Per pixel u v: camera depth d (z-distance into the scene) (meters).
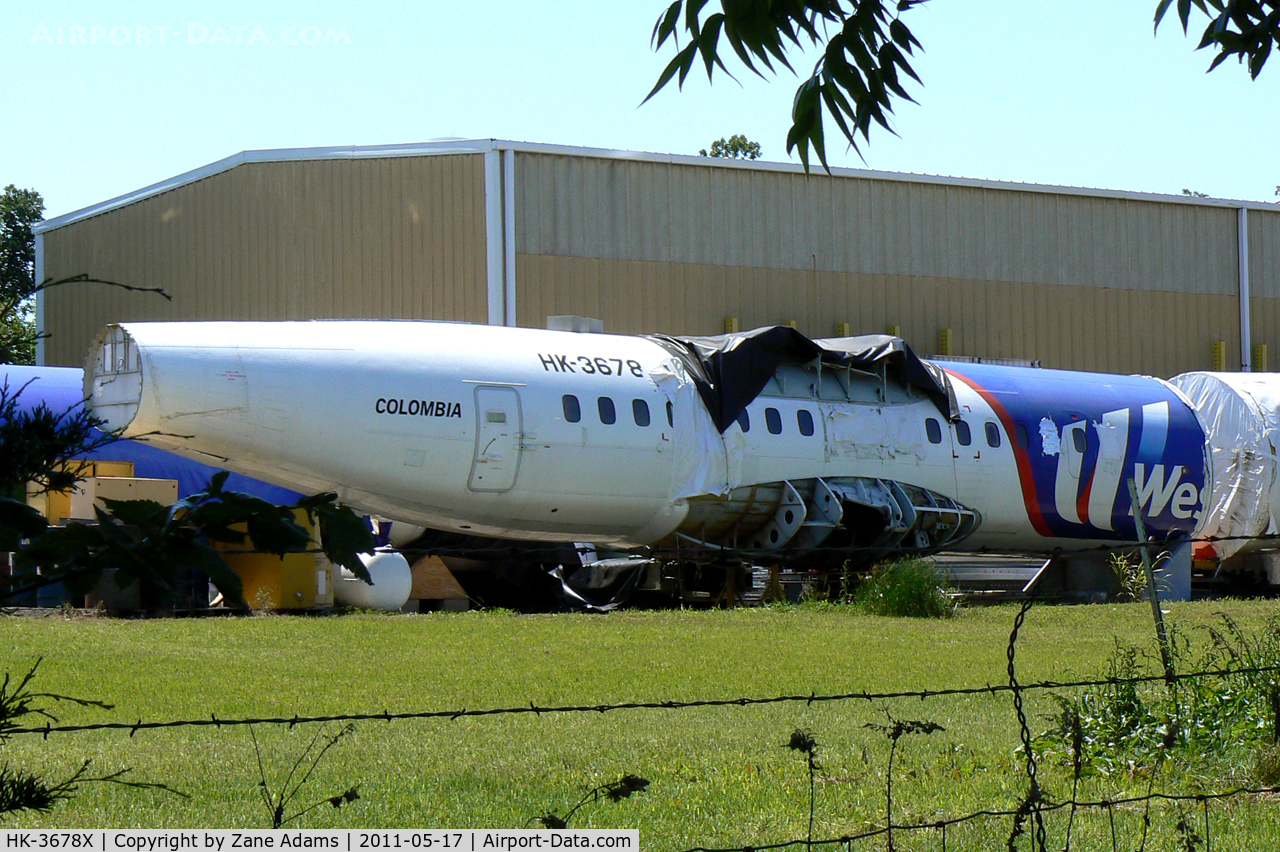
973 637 78.19
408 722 46.91
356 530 14.51
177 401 85.38
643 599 110.69
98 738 43.22
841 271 166.62
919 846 30.20
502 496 96.88
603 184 152.50
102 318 178.00
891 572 95.12
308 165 155.12
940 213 173.50
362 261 151.62
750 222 161.50
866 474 111.19
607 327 151.62
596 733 44.81
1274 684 40.25
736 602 109.56
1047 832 31.80
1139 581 120.62
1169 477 127.31
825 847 29.86
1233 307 192.75
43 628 69.56
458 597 106.31
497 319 143.25
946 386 118.38
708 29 22.44
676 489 102.38
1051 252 180.25
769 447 106.44
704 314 157.75
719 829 31.53
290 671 58.19
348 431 90.56
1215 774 37.56
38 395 96.19
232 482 103.12
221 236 162.75
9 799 16.55
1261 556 139.88
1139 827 32.34
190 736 43.81
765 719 48.00
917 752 41.53
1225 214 193.00
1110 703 41.41
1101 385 131.00
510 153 145.12
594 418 99.00
